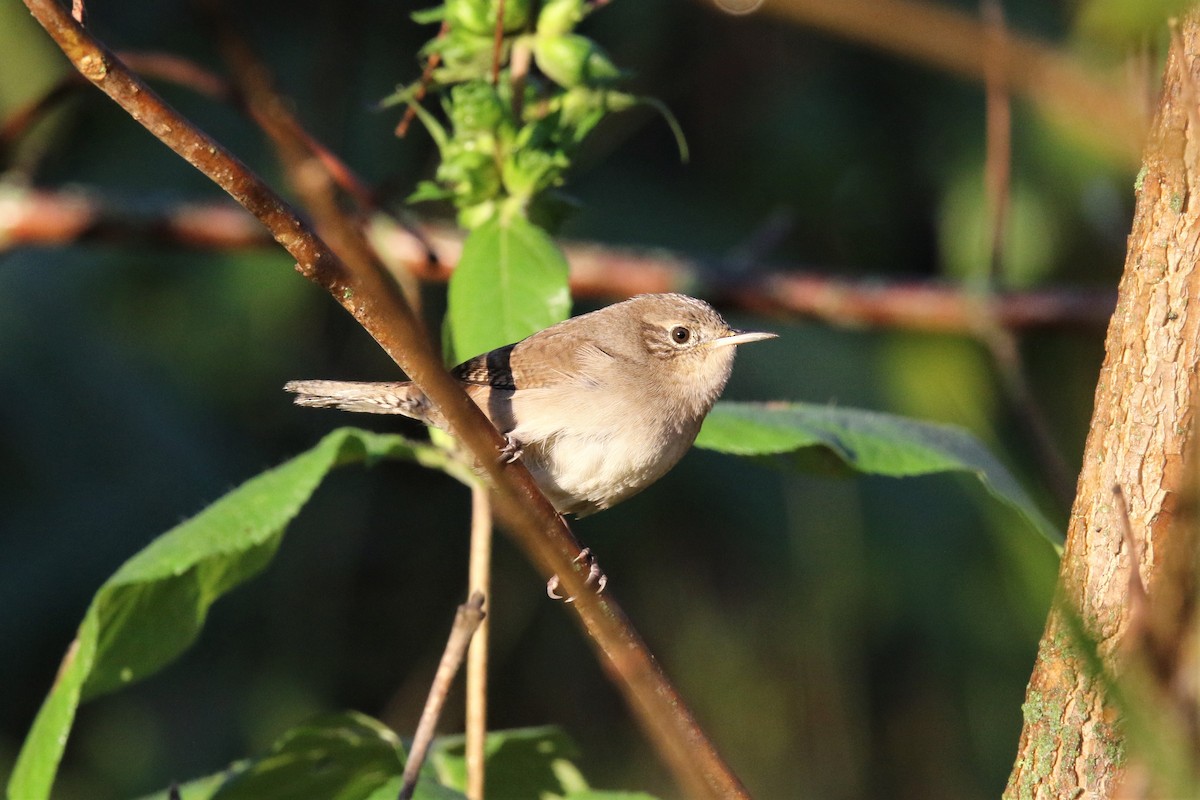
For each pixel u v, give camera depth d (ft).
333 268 14.35
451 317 21.25
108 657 22.63
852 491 41.32
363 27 41.70
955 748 40.16
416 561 43.65
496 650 42.80
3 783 37.88
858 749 39.99
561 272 21.20
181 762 39.40
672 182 43.98
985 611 40.09
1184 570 11.28
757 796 39.40
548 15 21.68
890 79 43.27
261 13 41.83
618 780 41.34
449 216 41.04
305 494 20.70
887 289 36.52
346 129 41.27
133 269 40.57
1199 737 9.21
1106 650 14.73
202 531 20.51
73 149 39.93
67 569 39.52
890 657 41.09
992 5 17.94
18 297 39.99
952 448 23.40
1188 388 14.58
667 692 16.34
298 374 41.91
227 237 34.27
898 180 43.42
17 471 39.73
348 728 22.99
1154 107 15.02
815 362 40.91
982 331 36.55
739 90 43.68
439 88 23.22
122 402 40.52
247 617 41.83
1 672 38.96
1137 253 15.05
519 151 21.13
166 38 41.34
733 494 41.88
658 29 43.01
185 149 13.64
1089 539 15.21
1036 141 40.40
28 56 38.37
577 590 15.79
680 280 36.22
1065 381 43.42
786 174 43.78
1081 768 15.06
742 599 41.42
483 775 20.83
